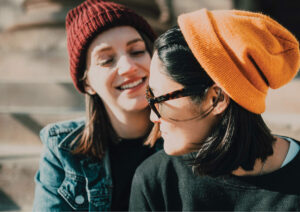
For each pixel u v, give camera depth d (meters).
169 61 0.73
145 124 1.11
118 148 1.17
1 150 2.09
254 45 0.66
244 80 0.67
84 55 1.07
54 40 3.02
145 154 1.16
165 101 0.76
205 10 0.72
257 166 0.80
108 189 1.12
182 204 0.86
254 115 0.79
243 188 0.78
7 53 2.96
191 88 0.72
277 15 4.00
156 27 3.48
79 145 1.14
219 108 0.75
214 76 0.67
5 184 1.86
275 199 0.75
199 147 0.81
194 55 0.68
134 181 0.93
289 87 2.12
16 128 2.20
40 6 3.31
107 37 1.01
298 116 1.99
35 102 2.49
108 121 1.16
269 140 0.81
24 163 1.83
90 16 1.01
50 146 1.17
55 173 1.15
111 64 1.03
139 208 0.90
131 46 1.04
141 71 1.04
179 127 0.78
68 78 2.75
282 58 0.74
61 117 2.12
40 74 2.86
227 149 0.76
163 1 3.58
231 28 0.67
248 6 3.55
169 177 0.88
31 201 1.85
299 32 3.95
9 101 2.54
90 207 1.10
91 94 1.14
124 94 1.03
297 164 0.77
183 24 0.70
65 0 3.22
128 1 3.38
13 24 3.34
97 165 1.14
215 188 0.82
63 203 1.12
